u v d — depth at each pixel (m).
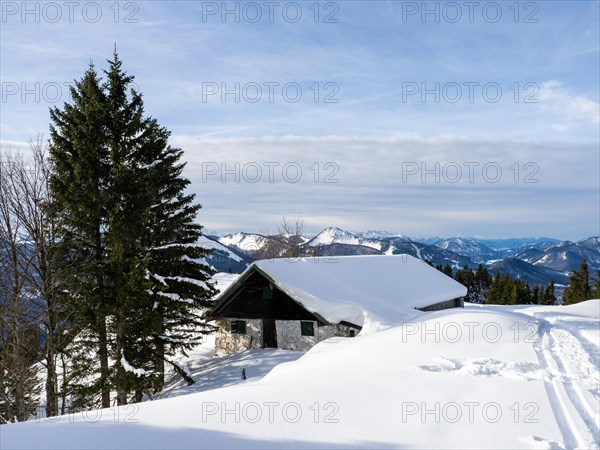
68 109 18.72
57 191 17.03
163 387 22.70
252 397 8.45
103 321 17.78
